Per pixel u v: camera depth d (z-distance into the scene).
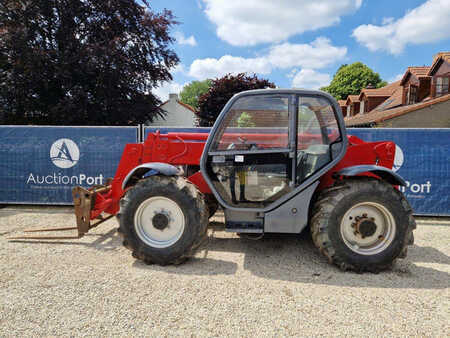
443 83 15.73
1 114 15.63
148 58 18.66
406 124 14.95
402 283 2.71
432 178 5.17
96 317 2.15
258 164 3.18
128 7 17.41
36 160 5.72
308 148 3.15
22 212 5.34
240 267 3.04
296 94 3.11
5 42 14.52
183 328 2.04
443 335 1.98
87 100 15.45
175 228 3.13
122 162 3.78
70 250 3.49
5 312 2.21
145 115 18.64
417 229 4.55
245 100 3.17
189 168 3.90
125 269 2.97
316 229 3.00
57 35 16.02
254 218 3.23
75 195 3.63
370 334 1.99
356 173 2.86
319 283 2.70
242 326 2.06
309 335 1.97
